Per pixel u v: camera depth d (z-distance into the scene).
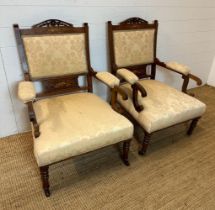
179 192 1.34
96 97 1.53
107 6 1.62
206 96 2.62
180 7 2.02
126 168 1.50
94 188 1.33
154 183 1.39
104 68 1.87
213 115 2.21
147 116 1.42
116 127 1.23
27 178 1.37
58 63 1.45
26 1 1.32
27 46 1.33
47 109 1.32
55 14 1.45
